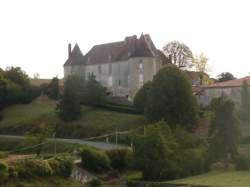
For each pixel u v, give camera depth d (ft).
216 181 181.57
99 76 424.87
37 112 373.40
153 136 206.59
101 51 433.48
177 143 217.97
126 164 213.87
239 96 328.70
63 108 340.59
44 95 409.08
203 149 222.69
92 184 188.65
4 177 161.17
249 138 256.93
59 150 255.70
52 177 176.86
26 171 169.27
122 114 341.21
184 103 277.23
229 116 222.48
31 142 247.91
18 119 363.56
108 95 400.67
